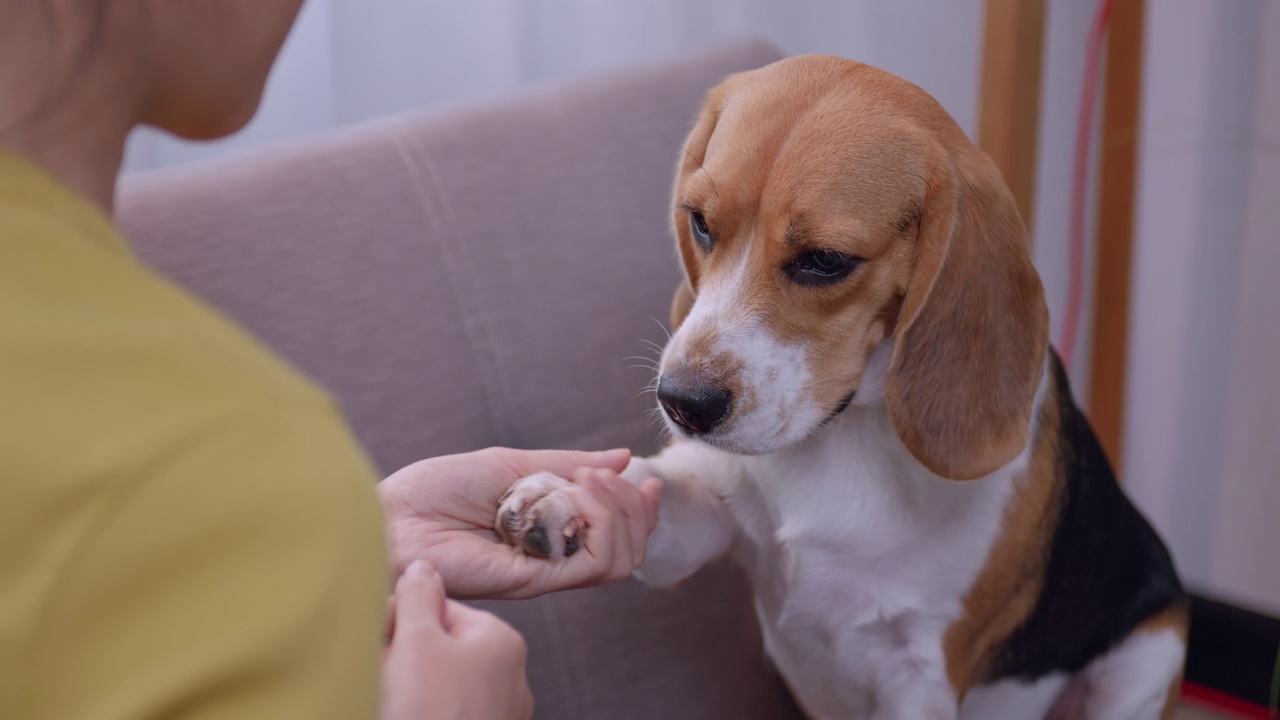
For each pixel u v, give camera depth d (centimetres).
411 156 172
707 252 138
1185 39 240
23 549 48
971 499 144
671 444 164
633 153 183
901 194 128
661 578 150
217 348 55
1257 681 225
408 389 161
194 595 50
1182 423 265
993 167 134
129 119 64
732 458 153
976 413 132
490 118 180
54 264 53
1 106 57
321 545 52
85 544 48
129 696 48
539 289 172
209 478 50
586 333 173
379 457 157
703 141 144
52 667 48
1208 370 259
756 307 129
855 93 132
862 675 156
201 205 158
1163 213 254
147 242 153
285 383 56
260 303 155
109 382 50
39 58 58
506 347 168
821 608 151
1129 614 174
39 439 48
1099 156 230
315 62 234
